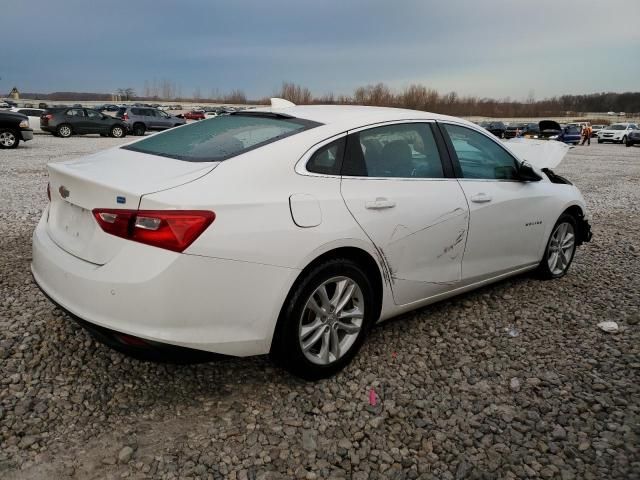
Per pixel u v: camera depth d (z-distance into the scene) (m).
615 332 3.74
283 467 2.31
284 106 3.74
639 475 2.32
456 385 3.01
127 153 3.13
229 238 2.47
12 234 5.85
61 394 2.77
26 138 17.62
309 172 2.85
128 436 2.47
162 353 2.45
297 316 2.75
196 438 2.48
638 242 6.59
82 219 2.72
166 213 2.37
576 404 2.85
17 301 3.88
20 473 2.21
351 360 3.14
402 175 3.31
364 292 3.06
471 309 4.11
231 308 2.53
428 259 3.42
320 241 2.75
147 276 2.36
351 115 3.26
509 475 2.31
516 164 4.23
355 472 2.31
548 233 4.54
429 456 2.42
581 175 15.30
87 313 2.50
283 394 2.86
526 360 3.33
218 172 2.62
